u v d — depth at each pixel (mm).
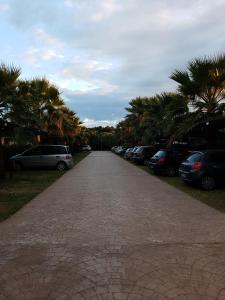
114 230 6527
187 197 10344
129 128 44969
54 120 26484
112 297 3742
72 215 7934
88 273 4418
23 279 4273
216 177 11867
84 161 32688
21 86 16719
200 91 15375
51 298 3752
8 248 5496
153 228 6641
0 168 16156
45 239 5977
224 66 14523
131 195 10836
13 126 15508
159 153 17453
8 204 9430
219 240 5781
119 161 32562
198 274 4332
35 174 18766
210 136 16094
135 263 4742
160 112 26516
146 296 3750
